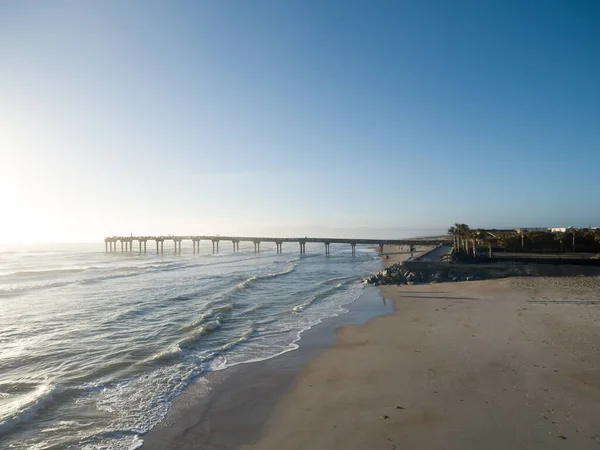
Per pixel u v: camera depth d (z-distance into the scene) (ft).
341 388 45.01
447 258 147.54
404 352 56.90
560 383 42.68
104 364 54.34
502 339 60.18
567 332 62.13
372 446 32.30
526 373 45.93
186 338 65.67
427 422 35.78
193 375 50.11
